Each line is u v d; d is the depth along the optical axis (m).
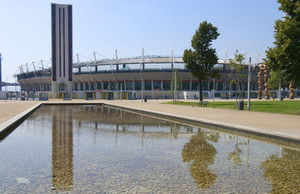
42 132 11.66
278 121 14.09
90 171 5.64
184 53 38.84
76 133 11.35
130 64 92.12
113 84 94.00
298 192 4.38
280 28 20.20
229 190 4.47
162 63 88.31
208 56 37.84
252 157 6.91
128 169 5.80
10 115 18.19
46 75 111.62
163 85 89.75
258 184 4.79
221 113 20.17
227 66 93.19
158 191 4.42
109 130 12.26
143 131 11.93
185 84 90.12
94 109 29.95
